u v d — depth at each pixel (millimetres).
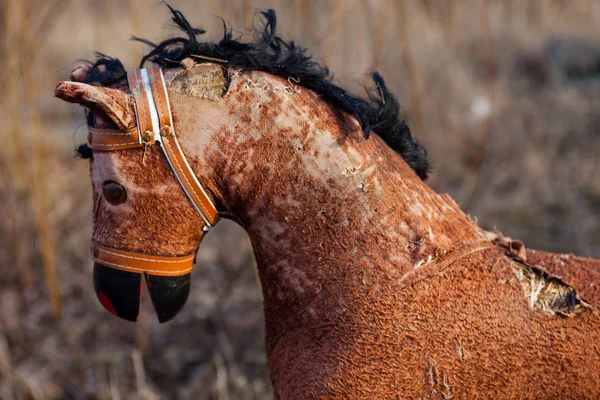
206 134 1194
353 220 1214
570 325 1242
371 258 1208
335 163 1204
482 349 1205
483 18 4426
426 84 5609
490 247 1285
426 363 1195
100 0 6504
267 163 1204
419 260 1211
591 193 4746
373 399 1197
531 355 1225
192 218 1251
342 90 1275
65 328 3473
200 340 3424
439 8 5977
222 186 1236
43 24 3957
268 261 1296
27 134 4422
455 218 1304
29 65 3471
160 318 1314
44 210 3412
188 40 1252
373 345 1194
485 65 6840
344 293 1215
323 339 1237
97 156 1227
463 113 5680
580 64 7070
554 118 5934
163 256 1257
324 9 3775
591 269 1364
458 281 1218
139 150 1188
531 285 1273
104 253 1269
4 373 3061
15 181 4297
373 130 1331
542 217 4480
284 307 1305
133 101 1168
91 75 1298
